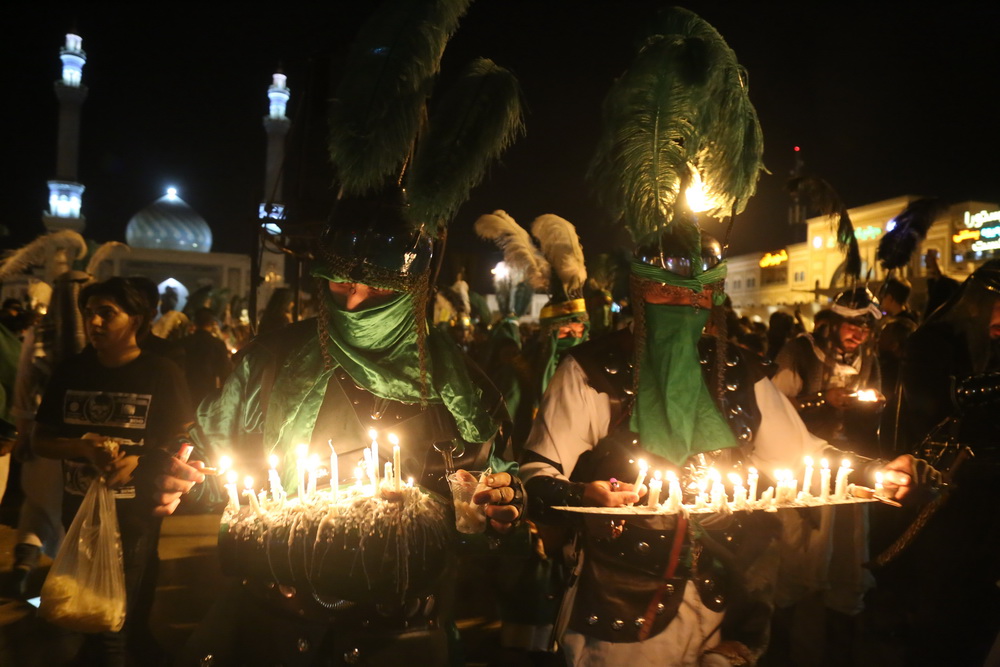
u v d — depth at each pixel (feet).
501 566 12.78
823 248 104.99
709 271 7.86
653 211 7.71
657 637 7.61
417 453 7.55
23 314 27.45
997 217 60.70
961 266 63.21
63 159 141.08
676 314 7.87
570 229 17.16
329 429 7.50
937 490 8.04
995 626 10.68
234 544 7.22
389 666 7.02
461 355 8.12
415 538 7.10
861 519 15.01
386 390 7.46
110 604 9.62
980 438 10.89
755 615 8.05
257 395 7.63
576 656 7.80
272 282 96.12
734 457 8.23
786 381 15.81
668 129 7.83
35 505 15.88
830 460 8.42
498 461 8.12
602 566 7.80
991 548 10.73
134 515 10.57
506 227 19.51
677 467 7.86
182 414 11.31
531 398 16.24
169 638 14.21
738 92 8.07
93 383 11.29
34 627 14.34
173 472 7.32
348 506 6.97
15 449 15.85
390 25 7.56
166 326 29.04
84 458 10.96
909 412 12.09
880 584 17.58
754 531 8.30
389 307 7.33
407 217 7.39
